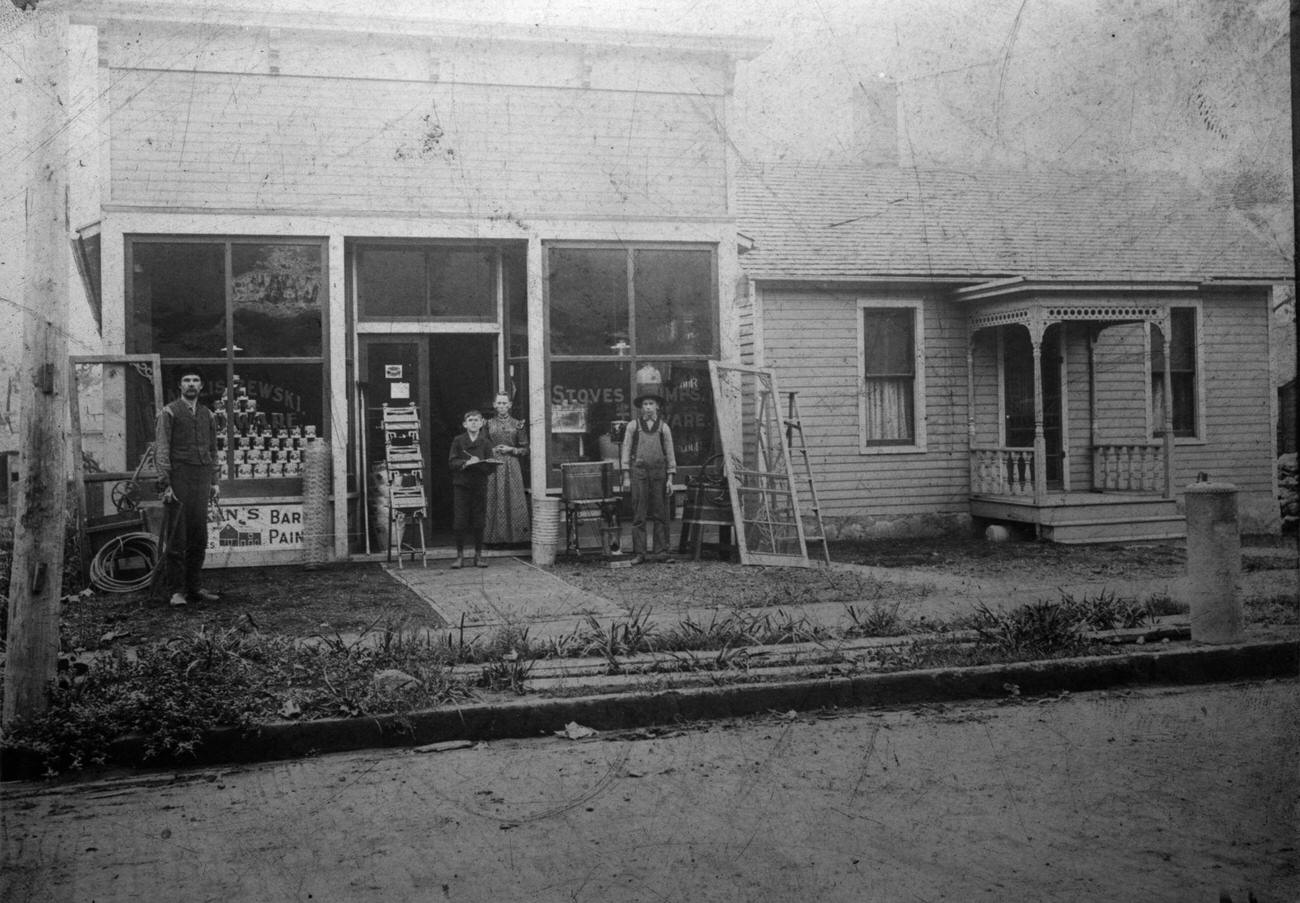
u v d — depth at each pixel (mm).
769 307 13547
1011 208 14273
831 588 9531
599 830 4180
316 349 11211
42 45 5328
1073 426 14422
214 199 10930
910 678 6371
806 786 4723
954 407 14148
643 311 11992
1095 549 12547
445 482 12312
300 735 5340
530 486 11930
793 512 11922
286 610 8469
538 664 6602
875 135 12961
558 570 10688
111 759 5109
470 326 12016
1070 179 14320
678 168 12016
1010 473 14094
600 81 11781
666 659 6703
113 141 10750
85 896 3566
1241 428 14461
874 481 13867
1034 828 4145
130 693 5367
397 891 3594
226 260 10992
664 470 11320
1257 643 7098
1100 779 4766
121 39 10727
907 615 8133
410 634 7316
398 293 11883
